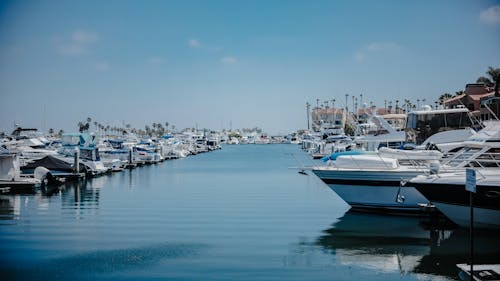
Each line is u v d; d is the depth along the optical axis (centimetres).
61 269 1441
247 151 12206
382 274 1384
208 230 1955
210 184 3831
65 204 2691
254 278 1344
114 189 3469
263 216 2273
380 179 2197
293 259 1530
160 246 1695
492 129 2056
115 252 1617
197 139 12938
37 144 5234
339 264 1477
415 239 1773
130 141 7688
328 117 12669
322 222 2108
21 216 2294
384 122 4256
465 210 1788
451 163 2100
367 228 1973
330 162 2642
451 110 2730
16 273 1408
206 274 1380
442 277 1353
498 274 1212
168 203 2727
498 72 6147
